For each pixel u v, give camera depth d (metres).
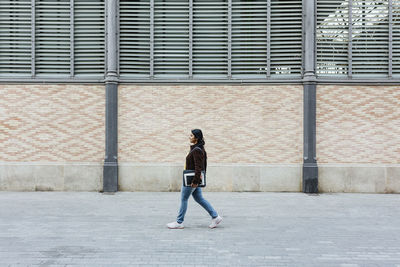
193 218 6.13
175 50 9.30
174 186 8.87
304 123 8.87
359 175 8.80
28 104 8.94
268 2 9.18
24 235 5.09
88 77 9.14
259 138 8.93
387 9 9.22
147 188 8.88
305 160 8.77
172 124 8.98
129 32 9.29
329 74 9.12
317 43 9.16
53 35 9.22
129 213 6.49
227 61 9.26
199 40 9.30
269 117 8.95
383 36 9.27
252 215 6.39
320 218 6.19
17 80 8.89
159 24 9.30
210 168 8.88
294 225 5.71
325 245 4.71
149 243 4.74
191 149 5.36
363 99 8.91
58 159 8.92
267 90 8.98
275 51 9.17
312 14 8.98
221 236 5.07
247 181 8.86
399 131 8.84
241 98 8.98
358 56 9.23
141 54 9.23
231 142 8.94
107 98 8.85
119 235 5.10
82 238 4.95
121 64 9.16
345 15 9.20
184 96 9.00
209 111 8.98
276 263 4.06
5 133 8.91
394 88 8.90
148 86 9.02
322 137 8.89
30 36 9.23
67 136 8.95
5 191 8.80
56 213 6.47
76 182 8.88
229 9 9.23
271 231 5.35
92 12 9.30
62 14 9.21
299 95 8.95
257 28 9.31
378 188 8.77
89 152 8.95
